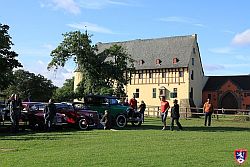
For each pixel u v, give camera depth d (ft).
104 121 88.28
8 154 45.34
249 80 263.29
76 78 257.75
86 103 95.04
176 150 49.47
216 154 46.42
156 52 268.00
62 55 167.84
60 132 76.79
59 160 40.88
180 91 249.75
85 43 168.55
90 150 48.78
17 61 111.24
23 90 255.91
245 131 86.63
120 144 55.52
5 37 107.14
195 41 260.83
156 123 113.39
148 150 49.11
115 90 175.94
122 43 287.89
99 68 171.83
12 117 74.69
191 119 147.95
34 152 47.06
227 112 243.19
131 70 186.70
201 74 266.77
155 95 258.16
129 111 96.84
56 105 84.79
